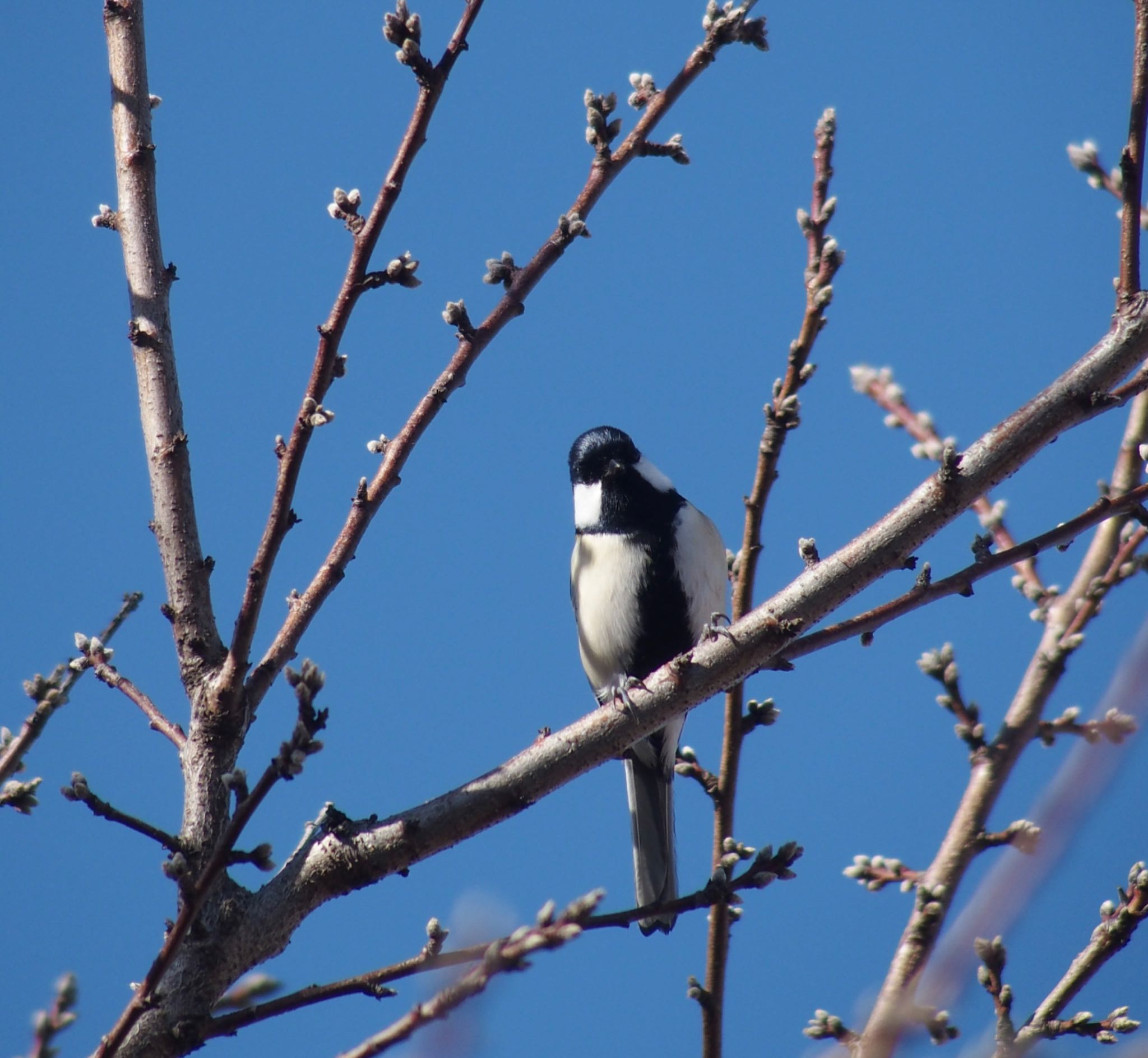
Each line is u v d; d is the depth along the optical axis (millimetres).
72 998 5109
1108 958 6219
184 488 7148
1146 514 6316
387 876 6238
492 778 6344
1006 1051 5980
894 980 5887
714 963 7000
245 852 5281
